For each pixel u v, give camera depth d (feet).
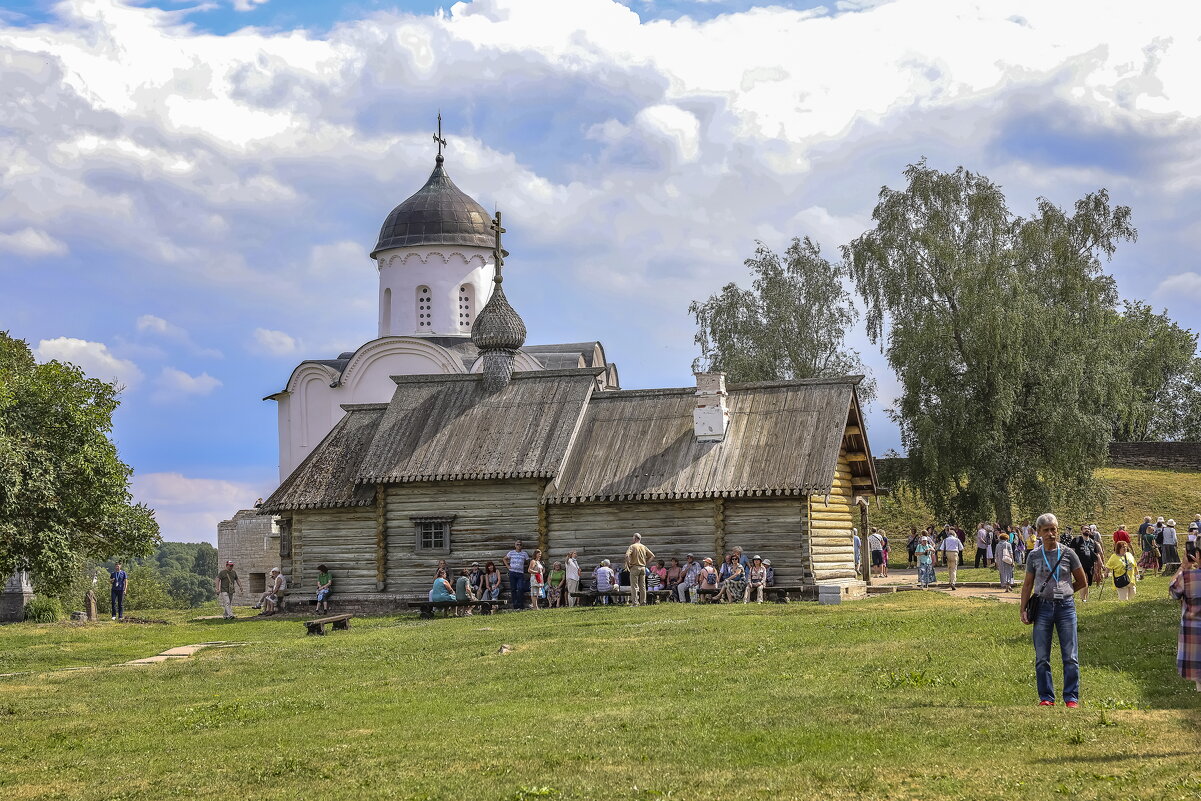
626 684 64.03
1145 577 141.79
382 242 208.95
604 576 124.77
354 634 100.27
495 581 129.80
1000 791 36.42
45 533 103.60
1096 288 191.62
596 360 208.74
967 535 196.95
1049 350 188.85
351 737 52.70
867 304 202.49
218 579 141.49
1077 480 190.80
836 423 131.64
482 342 147.64
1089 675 57.82
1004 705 51.08
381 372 197.77
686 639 81.56
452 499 137.49
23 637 111.75
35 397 109.40
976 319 186.29
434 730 52.75
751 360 225.97
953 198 200.75
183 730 58.08
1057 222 198.49
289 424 206.18
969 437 188.96
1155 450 257.55
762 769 41.19
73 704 68.69
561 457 134.00
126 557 117.08
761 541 127.85
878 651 69.82
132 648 99.71
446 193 211.20
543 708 58.13
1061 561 51.13
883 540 178.29
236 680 75.46
